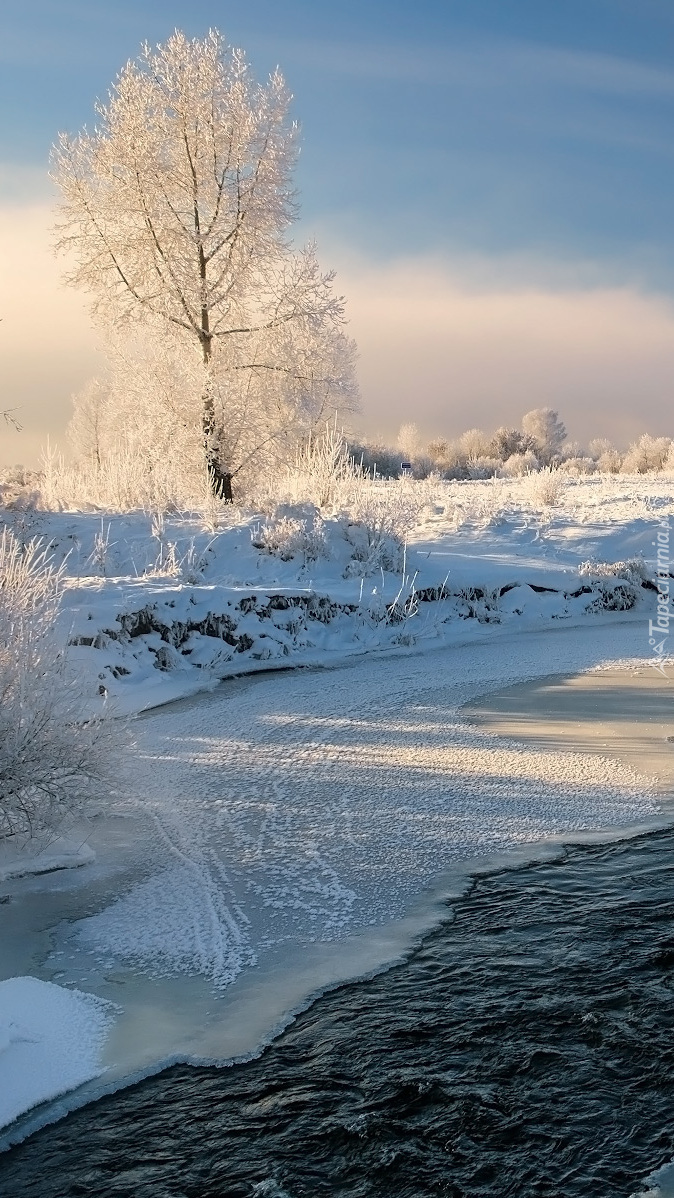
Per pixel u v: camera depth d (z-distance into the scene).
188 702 10.49
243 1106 3.55
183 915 5.07
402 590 15.71
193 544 15.75
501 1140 3.31
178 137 20.48
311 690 11.00
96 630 11.41
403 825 6.30
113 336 21.75
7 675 5.84
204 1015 4.14
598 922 4.85
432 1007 4.12
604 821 6.30
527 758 7.80
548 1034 3.89
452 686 10.97
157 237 20.83
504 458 84.31
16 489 18.27
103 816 6.59
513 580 17.02
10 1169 3.28
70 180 20.47
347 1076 3.68
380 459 59.66
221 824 6.39
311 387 21.92
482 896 5.21
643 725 8.88
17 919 5.09
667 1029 3.89
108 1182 3.20
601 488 33.34
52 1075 3.73
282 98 20.69
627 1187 3.07
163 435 21.45
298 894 5.29
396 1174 3.17
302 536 16.58
